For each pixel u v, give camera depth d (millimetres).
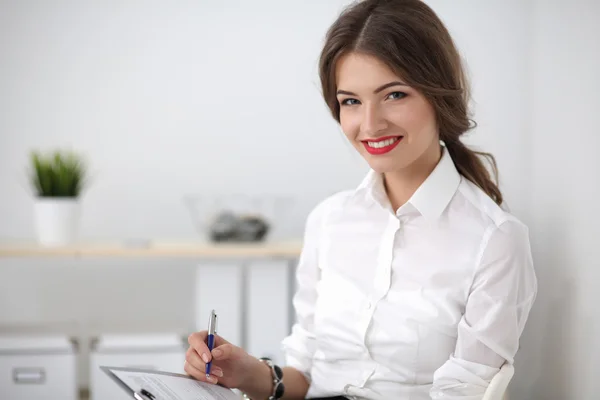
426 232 1542
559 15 2457
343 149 3547
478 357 1443
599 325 2053
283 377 1675
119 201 3527
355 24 1419
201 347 1515
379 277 1559
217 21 3525
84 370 3553
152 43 3521
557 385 2389
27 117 3488
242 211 3152
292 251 3006
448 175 1553
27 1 3477
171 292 3586
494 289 1455
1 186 3484
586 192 2160
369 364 1551
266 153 3547
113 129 3521
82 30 3502
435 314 1492
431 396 1454
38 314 3545
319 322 1646
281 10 3525
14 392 2957
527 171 3182
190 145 3537
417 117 1415
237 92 3537
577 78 2252
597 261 2064
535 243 2738
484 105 3365
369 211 1640
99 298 3566
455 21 3428
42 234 3096
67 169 3133
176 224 3541
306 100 3539
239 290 3082
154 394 1336
